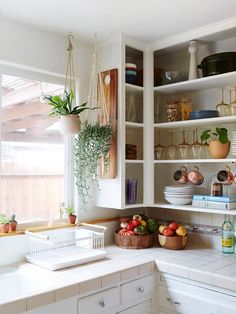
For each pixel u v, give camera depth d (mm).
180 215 2824
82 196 2631
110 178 2533
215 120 2354
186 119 2609
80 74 2686
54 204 2584
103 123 2586
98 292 1938
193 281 2062
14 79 2385
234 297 1878
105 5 2068
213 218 2607
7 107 2342
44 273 1978
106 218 2793
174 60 2893
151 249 2553
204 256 2348
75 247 2496
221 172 2486
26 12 2160
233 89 2486
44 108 2551
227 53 2312
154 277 2258
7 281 1975
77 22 2318
